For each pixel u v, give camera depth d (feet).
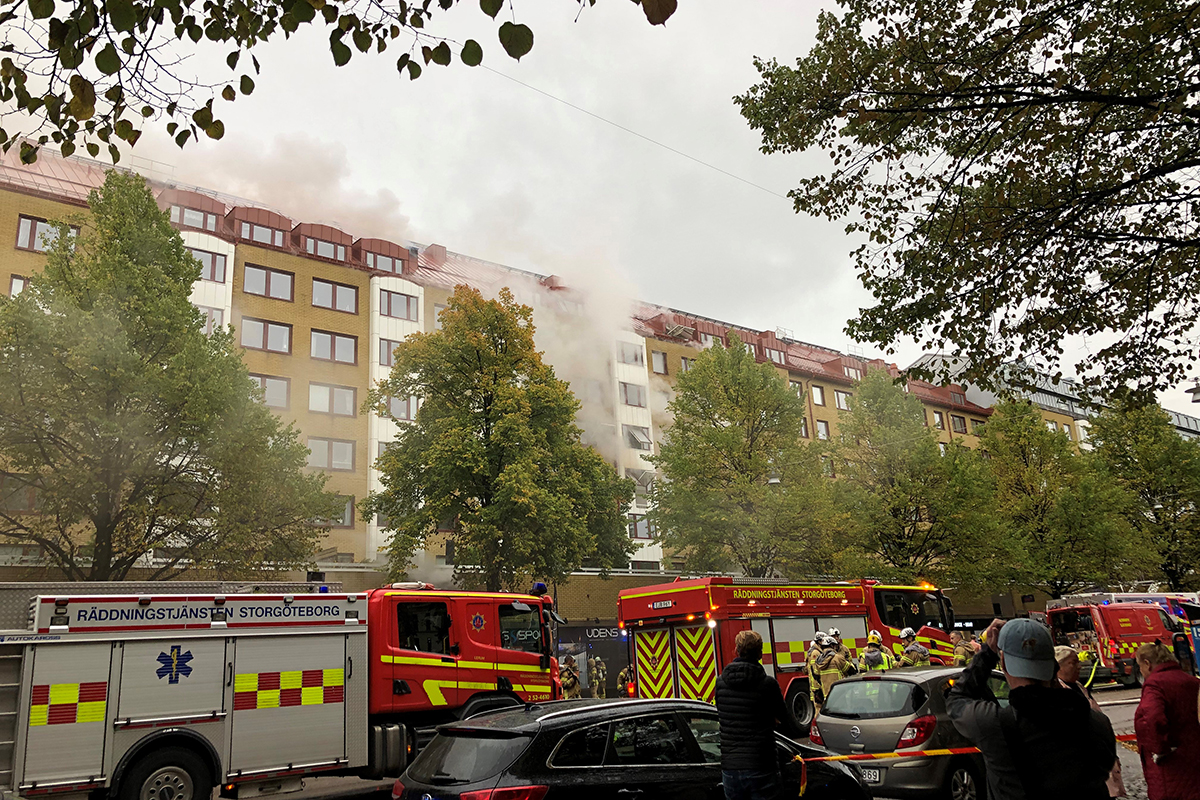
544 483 81.97
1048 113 30.45
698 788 20.30
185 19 16.20
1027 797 10.88
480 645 39.65
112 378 56.13
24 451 55.36
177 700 29.19
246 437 62.44
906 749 28.43
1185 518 128.26
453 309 87.56
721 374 102.58
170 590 31.60
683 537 94.22
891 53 31.09
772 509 91.04
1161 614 92.43
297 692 32.35
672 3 12.51
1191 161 27.84
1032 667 11.16
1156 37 27.50
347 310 118.83
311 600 33.68
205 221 112.27
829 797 22.50
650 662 55.57
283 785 31.48
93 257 60.75
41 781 25.95
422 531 78.48
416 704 36.58
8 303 55.06
